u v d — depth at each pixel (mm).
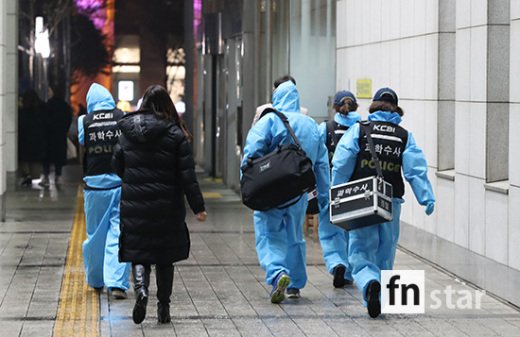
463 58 21906
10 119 41062
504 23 20641
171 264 16953
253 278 21578
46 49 57844
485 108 20641
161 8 122062
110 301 19031
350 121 21516
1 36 29312
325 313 18016
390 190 17344
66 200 37875
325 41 34000
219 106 48344
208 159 52656
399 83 26250
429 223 23859
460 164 21922
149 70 122938
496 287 19547
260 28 38812
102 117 19484
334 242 20594
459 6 22125
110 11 117812
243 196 18375
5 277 21469
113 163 16750
